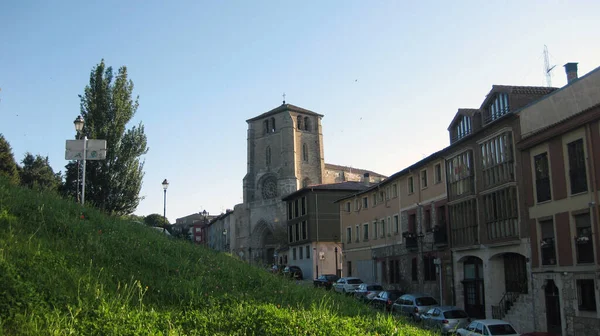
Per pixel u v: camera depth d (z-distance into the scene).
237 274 15.70
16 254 11.66
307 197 69.25
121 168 41.94
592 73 23.94
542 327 25.59
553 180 25.08
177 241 21.02
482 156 31.16
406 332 11.81
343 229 57.34
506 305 28.58
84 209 19.48
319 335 10.02
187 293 12.09
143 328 9.24
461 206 33.41
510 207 28.14
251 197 121.75
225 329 9.86
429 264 38.16
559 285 24.39
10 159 53.72
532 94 30.91
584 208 22.97
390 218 45.84
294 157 117.31
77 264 12.21
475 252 31.69
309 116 123.25
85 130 41.19
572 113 24.83
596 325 21.94
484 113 33.84
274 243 109.19
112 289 11.27
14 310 8.91
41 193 19.98
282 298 13.45
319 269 66.56
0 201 15.72
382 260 47.09
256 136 124.44
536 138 25.98
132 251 14.80
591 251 22.64
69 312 9.41
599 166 22.16
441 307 26.05
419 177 40.16
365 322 12.09
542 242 25.73
